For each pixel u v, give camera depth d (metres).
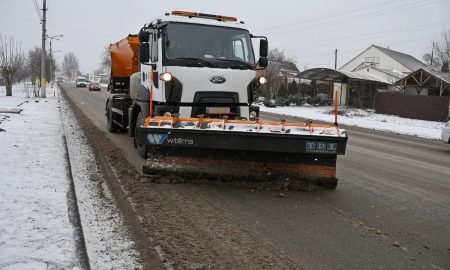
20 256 3.95
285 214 5.75
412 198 6.95
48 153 8.85
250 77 8.43
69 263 3.89
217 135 6.55
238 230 5.07
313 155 7.04
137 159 8.93
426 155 12.49
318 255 4.46
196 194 6.45
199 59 8.08
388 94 31.84
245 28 8.71
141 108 9.24
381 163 10.35
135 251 4.31
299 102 41.56
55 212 5.19
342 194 6.98
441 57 52.22
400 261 4.41
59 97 33.88
